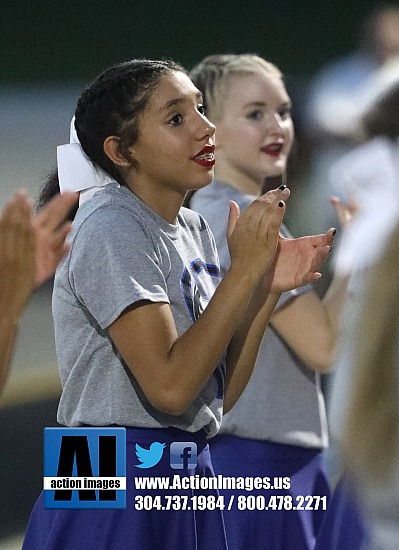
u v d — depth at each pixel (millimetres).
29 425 20734
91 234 8797
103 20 47844
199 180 9141
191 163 9109
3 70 47156
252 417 10859
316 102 25234
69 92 44094
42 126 38250
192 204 11422
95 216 8891
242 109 11680
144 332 8508
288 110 12047
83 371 9102
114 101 9164
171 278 9008
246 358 9617
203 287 9336
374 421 5359
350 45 46406
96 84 9359
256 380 10922
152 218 9109
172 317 8727
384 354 5402
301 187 21547
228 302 8500
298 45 46844
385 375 5391
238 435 10906
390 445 5344
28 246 7293
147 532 9078
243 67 11797
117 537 9047
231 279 8570
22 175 35188
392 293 5457
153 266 8750
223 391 9438
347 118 21516
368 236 11195
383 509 5586
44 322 28297
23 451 19297
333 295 11281
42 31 47656
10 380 23750
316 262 9547
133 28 47875
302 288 10969
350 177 12719
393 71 13539
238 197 11305
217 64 11906
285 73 46656
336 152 21188
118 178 9336
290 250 9617
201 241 9773
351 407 5438
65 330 9203
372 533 5766
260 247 8586
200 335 8445
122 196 9062
